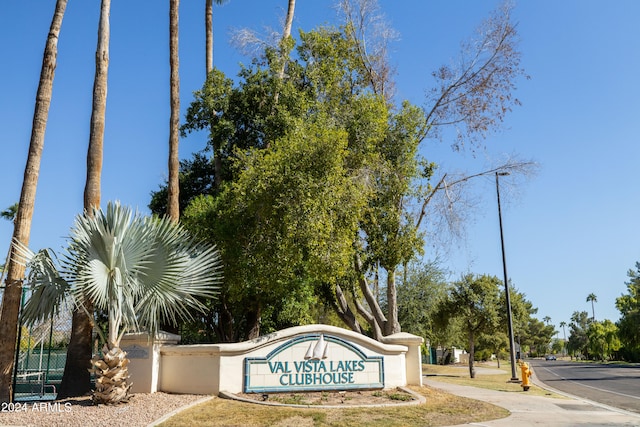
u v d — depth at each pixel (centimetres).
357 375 1452
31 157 1377
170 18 1891
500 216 2600
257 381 1354
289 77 2169
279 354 1386
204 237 1738
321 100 2017
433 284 3412
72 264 1172
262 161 1582
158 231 1241
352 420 1098
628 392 2300
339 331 1452
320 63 2078
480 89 2038
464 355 7338
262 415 1112
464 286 3328
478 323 3309
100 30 1606
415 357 1630
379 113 1823
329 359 1428
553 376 3822
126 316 1205
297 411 1151
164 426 1011
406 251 1791
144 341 1364
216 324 2234
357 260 1842
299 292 1916
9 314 1295
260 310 2039
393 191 1800
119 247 1152
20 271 1325
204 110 2241
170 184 1762
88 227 1160
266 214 1535
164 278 1228
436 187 2034
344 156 1673
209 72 2319
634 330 6650
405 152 1886
